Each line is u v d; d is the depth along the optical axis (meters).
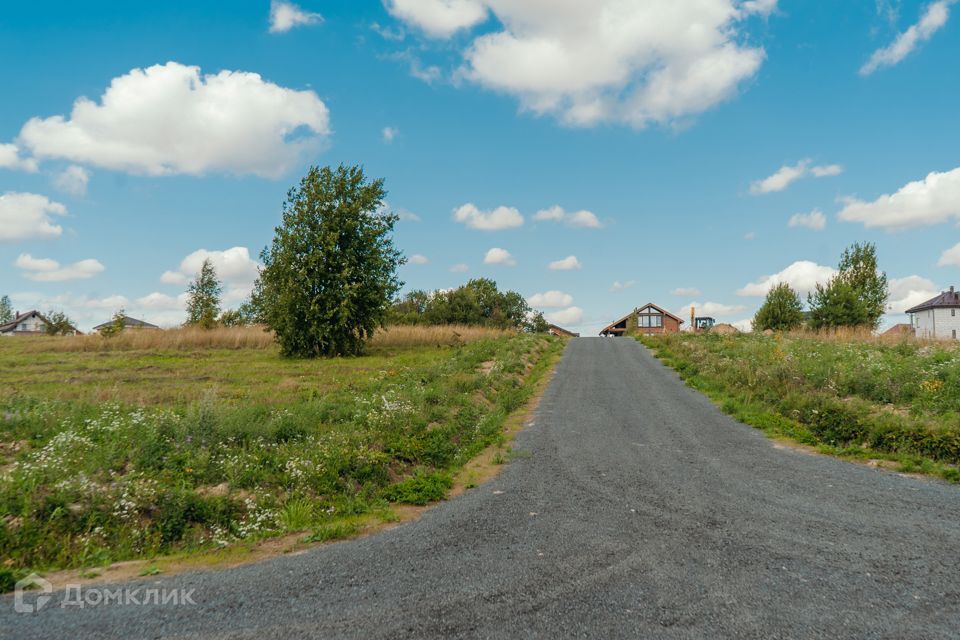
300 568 5.32
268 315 26.73
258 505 7.25
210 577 5.12
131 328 31.61
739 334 30.80
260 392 14.79
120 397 12.80
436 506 7.59
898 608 4.26
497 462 9.74
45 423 9.84
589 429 12.10
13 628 4.08
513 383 17.73
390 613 4.26
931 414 10.96
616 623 4.05
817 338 26.61
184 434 9.12
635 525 6.35
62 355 24.03
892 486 7.84
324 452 8.86
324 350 26.83
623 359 24.73
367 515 7.29
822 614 4.17
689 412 13.64
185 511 6.67
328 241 26.44
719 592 4.57
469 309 73.75
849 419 10.68
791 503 7.10
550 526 6.41
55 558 5.64
